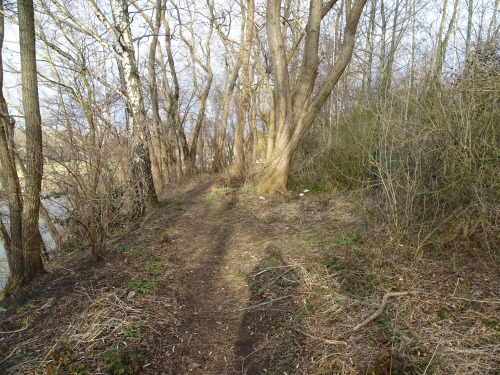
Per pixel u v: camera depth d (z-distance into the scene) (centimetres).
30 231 428
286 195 847
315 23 798
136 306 375
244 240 591
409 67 629
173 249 571
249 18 1118
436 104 455
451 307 311
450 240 426
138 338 320
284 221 663
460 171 423
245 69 1189
